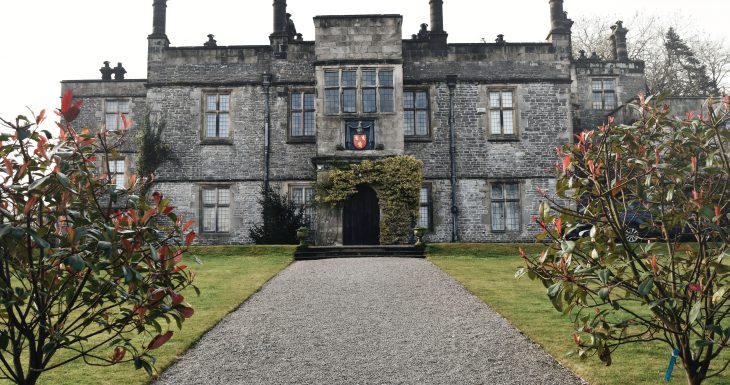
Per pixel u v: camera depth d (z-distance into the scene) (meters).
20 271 3.73
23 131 3.72
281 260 14.66
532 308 8.72
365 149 17.91
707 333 4.49
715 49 35.31
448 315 8.48
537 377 5.84
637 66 23.97
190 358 6.59
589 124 23.59
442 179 19.23
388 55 18.28
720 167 4.58
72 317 8.47
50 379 5.75
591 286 9.98
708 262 4.20
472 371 6.07
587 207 4.86
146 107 19.97
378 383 5.78
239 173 19.30
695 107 20.16
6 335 3.71
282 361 6.48
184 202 19.17
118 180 21.22
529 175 19.23
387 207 17.66
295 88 19.61
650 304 4.23
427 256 15.17
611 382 5.48
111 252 3.60
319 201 17.64
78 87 21.78
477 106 19.48
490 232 19.05
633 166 4.84
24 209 3.58
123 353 4.11
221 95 19.67
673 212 4.58
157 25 19.80
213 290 10.33
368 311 8.80
